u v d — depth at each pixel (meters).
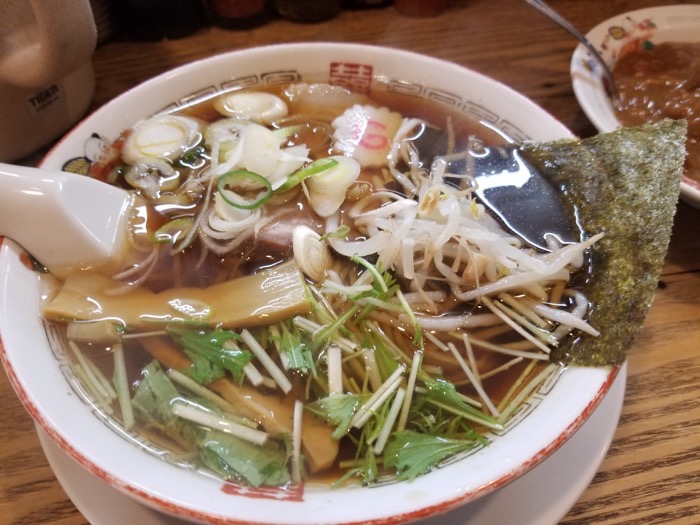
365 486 0.16
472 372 0.19
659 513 0.19
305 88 0.28
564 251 0.20
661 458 0.20
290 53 0.28
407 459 0.16
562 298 0.21
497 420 0.18
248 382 0.19
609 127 0.27
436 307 0.21
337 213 0.23
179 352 0.19
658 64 0.33
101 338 0.19
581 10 0.39
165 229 0.22
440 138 0.26
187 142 0.25
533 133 0.25
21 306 0.19
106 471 0.15
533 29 0.37
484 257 0.21
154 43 0.35
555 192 0.23
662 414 0.21
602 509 0.19
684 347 0.23
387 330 0.20
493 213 0.23
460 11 0.38
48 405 0.16
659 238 0.19
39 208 0.19
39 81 0.24
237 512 0.14
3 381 0.21
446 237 0.20
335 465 0.17
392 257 0.21
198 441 0.17
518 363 0.20
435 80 0.27
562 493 0.18
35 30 0.23
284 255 0.22
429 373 0.19
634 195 0.21
